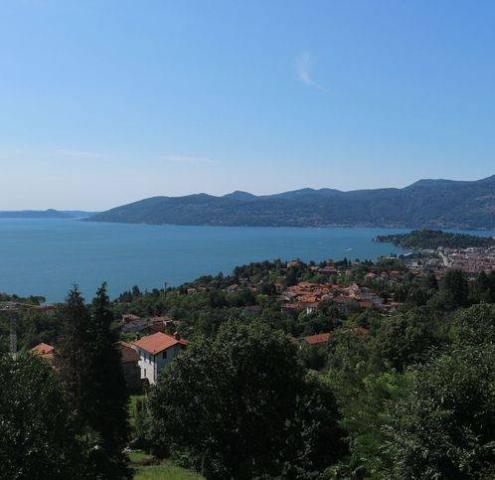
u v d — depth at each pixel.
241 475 22.83
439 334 48.31
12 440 16.20
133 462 33.44
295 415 22.72
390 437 19.66
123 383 27.77
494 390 17.97
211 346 24.22
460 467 16.31
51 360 27.73
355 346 49.75
